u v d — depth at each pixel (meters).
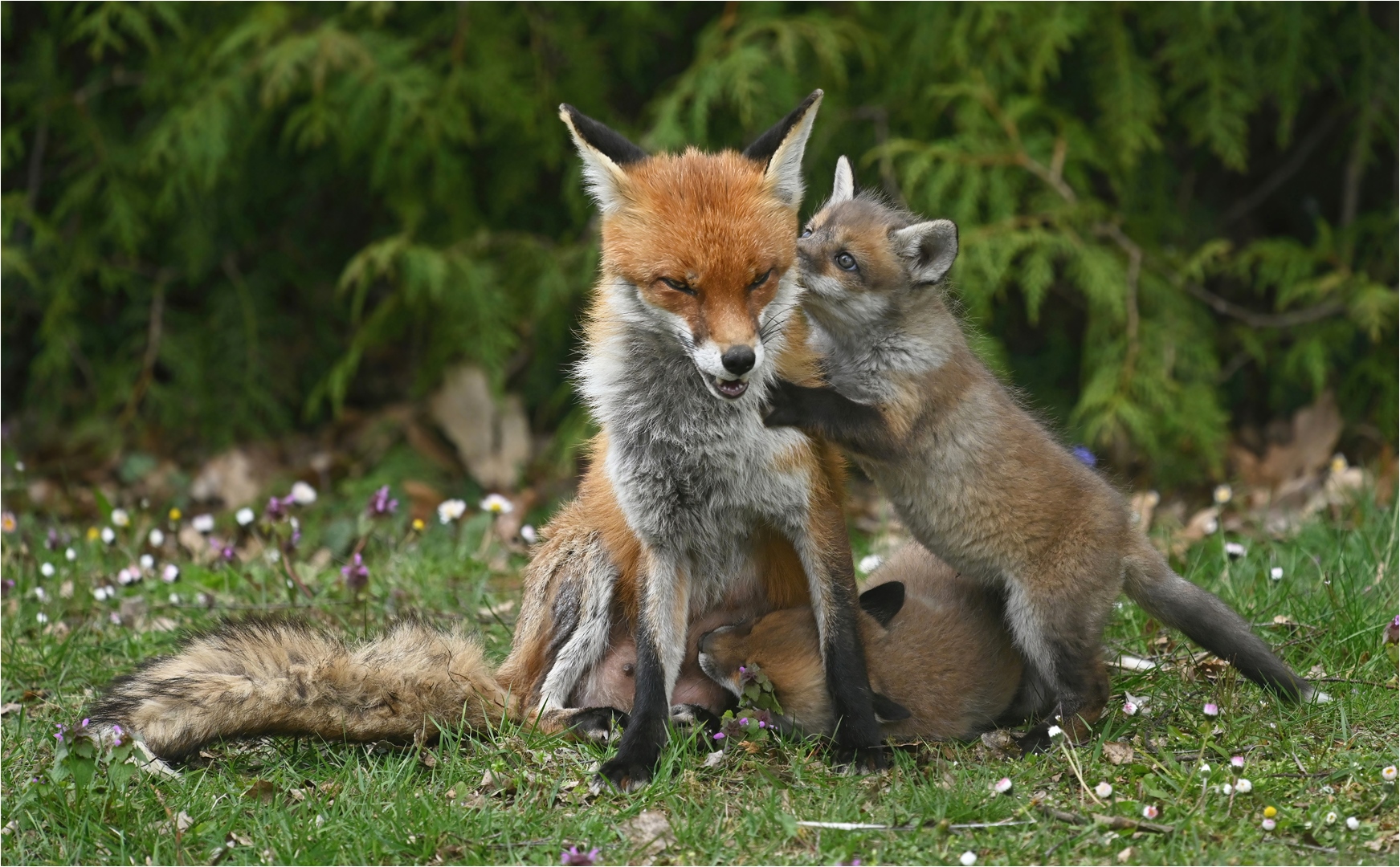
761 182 7.04
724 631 7.55
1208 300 13.98
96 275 15.97
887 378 7.63
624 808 6.58
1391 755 6.94
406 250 13.92
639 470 7.33
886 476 7.81
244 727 7.07
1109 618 7.73
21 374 16.64
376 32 14.15
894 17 14.14
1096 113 14.66
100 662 9.02
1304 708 7.48
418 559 11.43
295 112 13.96
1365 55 13.59
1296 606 9.15
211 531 12.64
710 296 6.74
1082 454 8.91
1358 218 14.21
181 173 14.14
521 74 14.89
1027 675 7.93
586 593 7.89
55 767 6.63
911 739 7.39
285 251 16.12
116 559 11.64
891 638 7.55
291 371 16.03
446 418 14.92
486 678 7.71
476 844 6.21
